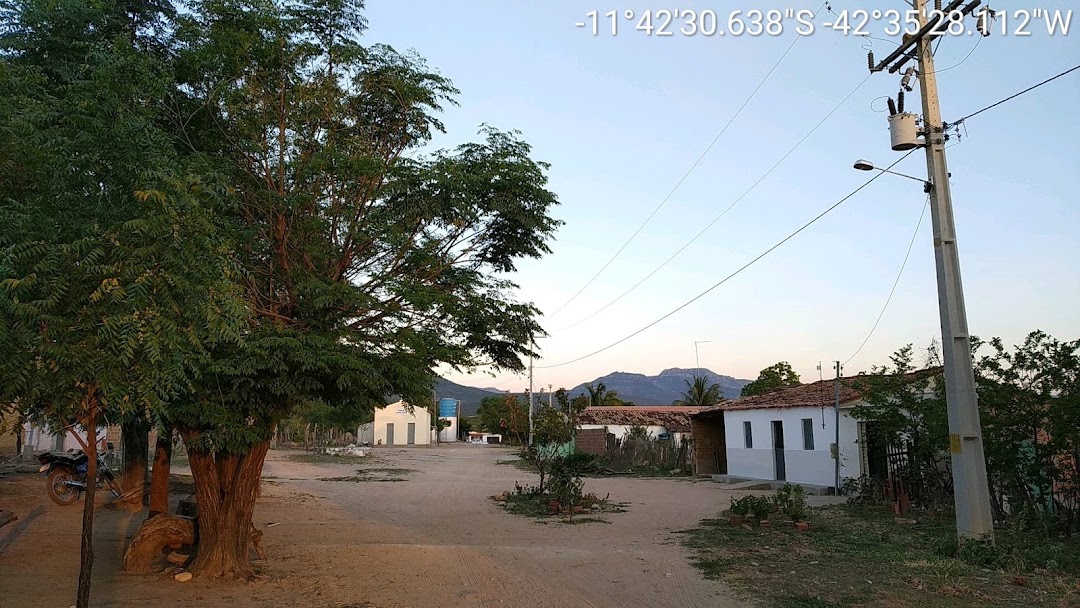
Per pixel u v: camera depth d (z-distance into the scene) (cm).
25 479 2119
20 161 620
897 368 1772
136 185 609
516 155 1125
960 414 1179
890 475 1850
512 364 1248
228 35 1007
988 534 1130
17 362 515
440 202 1059
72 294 540
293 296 998
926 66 1284
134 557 1001
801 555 1135
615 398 7656
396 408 8162
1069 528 1284
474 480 3116
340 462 4472
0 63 716
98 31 991
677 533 1438
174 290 546
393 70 1128
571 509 1764
